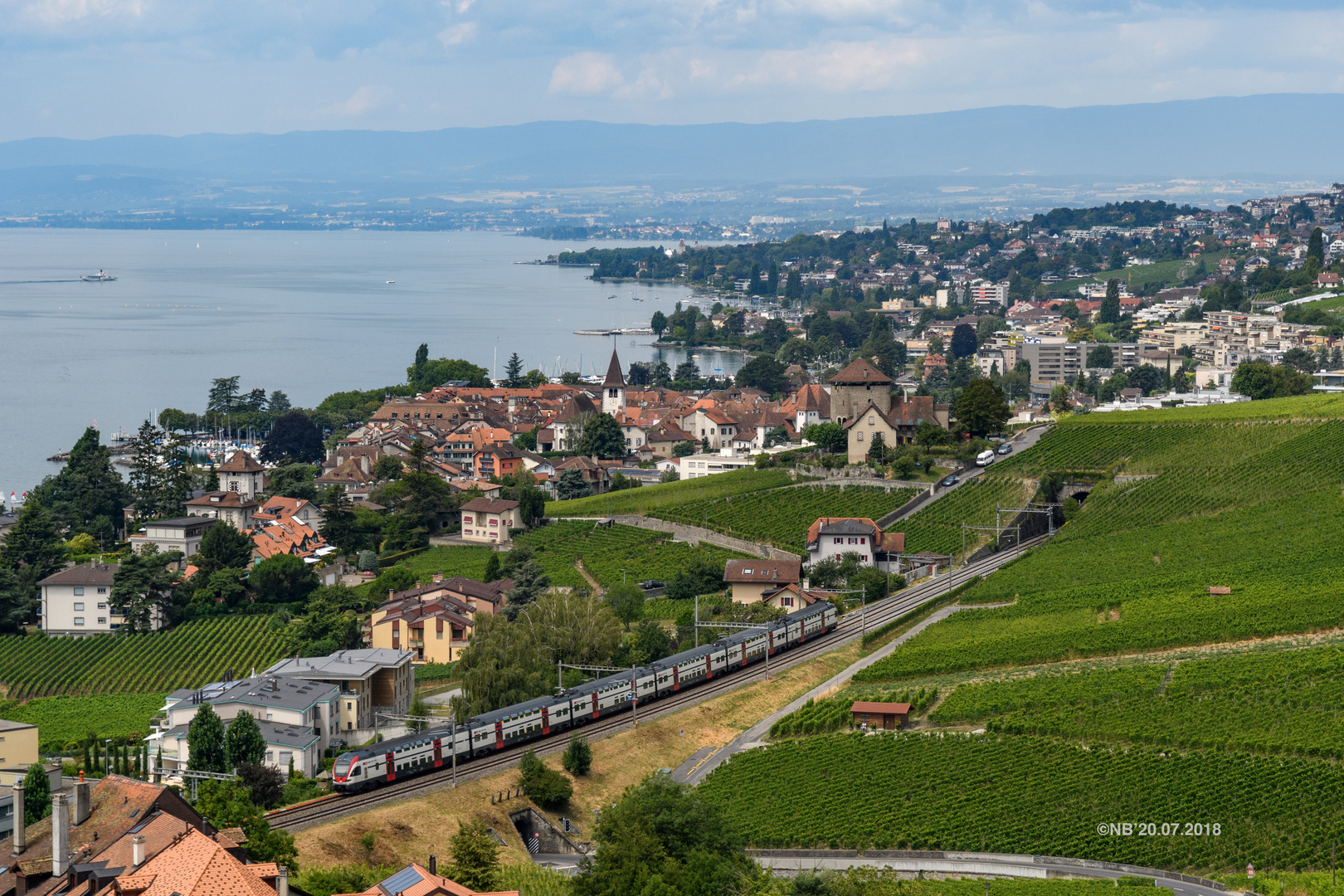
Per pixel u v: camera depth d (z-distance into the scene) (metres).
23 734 154.38
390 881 95.38
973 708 163.25
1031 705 162.75
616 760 158.50
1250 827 129.38
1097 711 159.12
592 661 186.62
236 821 114.69
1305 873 121.25
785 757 155.25
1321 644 175.00
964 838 132.38
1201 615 189.38
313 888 107.62
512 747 158.25
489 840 117.31
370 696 178.75
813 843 134.62
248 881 87.44
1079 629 190.75
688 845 125.62
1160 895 116.06
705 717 173.12
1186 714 154.88
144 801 102.75
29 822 122.19
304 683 172.88
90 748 176.88
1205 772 139.88
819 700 176.38
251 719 156.50
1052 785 141.00
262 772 143.50
